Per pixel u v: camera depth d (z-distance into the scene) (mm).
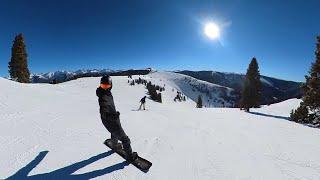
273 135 12422
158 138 8953
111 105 5645
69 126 9219
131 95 165750
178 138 9422
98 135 8250
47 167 5566
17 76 64750
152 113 17500
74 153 6488
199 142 9242
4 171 5199
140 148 7570
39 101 16359
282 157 8344
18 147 6543
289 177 6570
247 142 10141
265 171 6848
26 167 5477
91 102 20031
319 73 32312
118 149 6629
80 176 5328
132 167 5938
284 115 40781
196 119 17000
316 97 31844
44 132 8117
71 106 15750
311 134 13742
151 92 168125
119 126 5719
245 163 7332
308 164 7801
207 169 6523
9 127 8445
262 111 47156
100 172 5574
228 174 6352
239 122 17250
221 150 8453
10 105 13188
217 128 13312
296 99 62594
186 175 6004
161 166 6316
